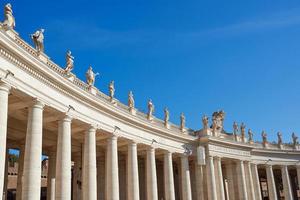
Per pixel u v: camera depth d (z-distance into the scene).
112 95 46.97
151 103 55.53
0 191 25.89
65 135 35.34
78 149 49.53
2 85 27.55
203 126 67.38
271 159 81.19
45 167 71.94
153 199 51.03
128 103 50.72
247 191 73.12
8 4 29.53
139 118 49.62
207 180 65.12
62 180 34.00
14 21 30.22
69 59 38.03
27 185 29.50
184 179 60.00
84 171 39.22
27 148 30.52
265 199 104.88
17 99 31.77
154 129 53.47
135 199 47.00
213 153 66.56
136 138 49.62
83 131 42.31
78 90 37.28
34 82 31.52
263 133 82.69
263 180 106.19
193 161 67.81
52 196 44.69
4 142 26.94
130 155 48.50
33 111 31.50
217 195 65.75
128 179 47.81
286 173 82.50
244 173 73.75
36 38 33.25
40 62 31.34
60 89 35.06
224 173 77.19
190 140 63.44
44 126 40.50
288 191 81.19
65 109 35.66
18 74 29.55
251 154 77.88
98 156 53.88
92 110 40.75
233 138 75.81
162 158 62.47
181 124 63.81
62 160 34.56
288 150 83.25
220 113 72.12
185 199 59.22
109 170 43.38
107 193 42.75
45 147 46.00
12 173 66.56
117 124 45.88
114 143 44.44
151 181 51.66
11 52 28.30
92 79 42.59
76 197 49.97
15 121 39.06
